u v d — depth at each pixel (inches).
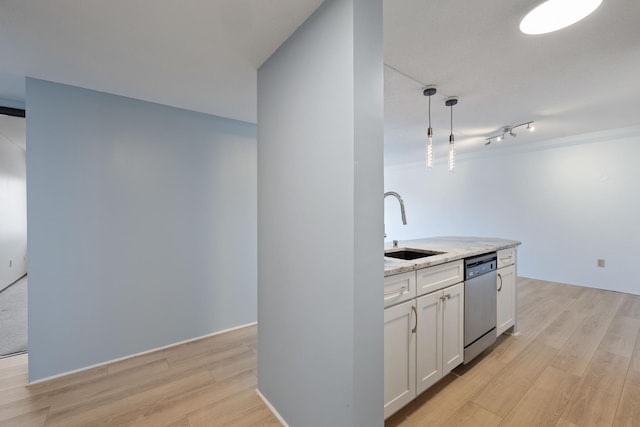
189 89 84.6
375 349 47.6
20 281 178.1
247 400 70.1
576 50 70.3
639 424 59.8
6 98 90.4
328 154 48.9
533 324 110.8
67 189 80.7
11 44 61.7
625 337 98.9
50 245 78.7
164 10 51.7
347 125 44.7
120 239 88.7
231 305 110.9
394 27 60.7
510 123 131.4
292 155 58.9
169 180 97.3
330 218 48.8
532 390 71.5
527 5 54.4
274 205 65.7
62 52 65.1
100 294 85.8
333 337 48.7
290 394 60.2
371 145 46.1
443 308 71.1
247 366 85.1
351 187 44.4
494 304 91.4
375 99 46.4
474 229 205.9
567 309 126.0
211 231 106.1
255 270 116.7
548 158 169.9
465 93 96.0
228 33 58.5
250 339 103.1
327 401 50.3
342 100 45.6
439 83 88.1
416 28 61.1
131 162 90.4
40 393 72.7
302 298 56.2
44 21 54.4
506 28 61.3
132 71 74.0
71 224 81.4
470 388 72.5
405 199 254.4
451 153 95.6
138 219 91.7
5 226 165.0
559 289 154.7
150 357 90.4
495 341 95.4
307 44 53.8
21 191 182.4
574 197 161.2
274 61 65.5
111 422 63.0
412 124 131.3
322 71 49.8
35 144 76.7
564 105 108.0
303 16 53.3
